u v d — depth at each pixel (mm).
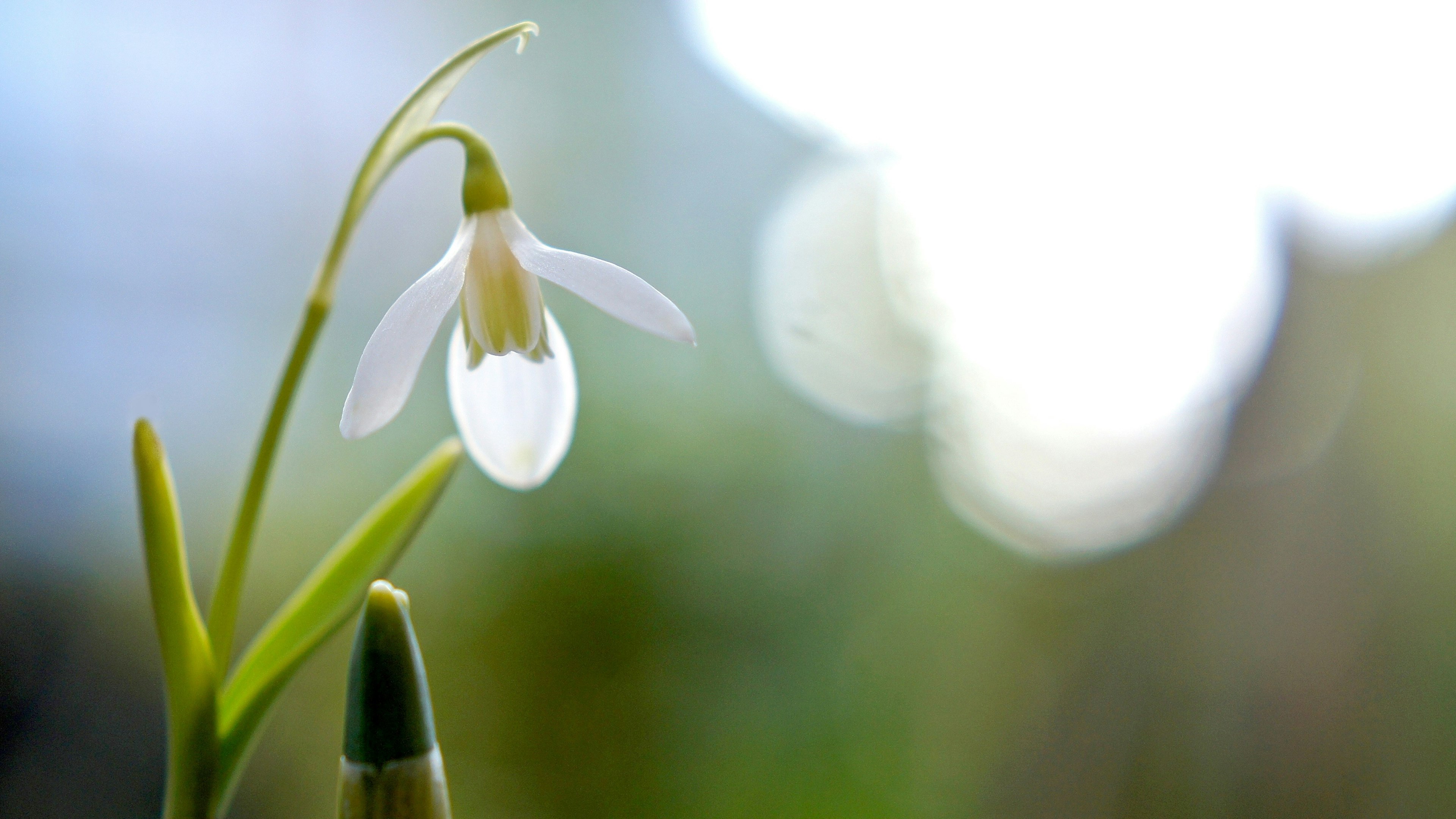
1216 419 1062
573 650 698
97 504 718
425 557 677
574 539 704
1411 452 947
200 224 802
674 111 1149
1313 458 968
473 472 699
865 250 1303
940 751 1062
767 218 1219
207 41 803
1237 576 990
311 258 869
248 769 646
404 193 905
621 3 1092
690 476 779
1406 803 873
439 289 333
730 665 777
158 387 766
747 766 758
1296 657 928
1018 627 1301
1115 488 1437
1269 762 924
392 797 321
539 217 984
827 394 1154
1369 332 962
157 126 775
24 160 689
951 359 1393
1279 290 987
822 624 936
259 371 825
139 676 696
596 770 692
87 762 656
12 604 648
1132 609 1126
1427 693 883
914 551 1253
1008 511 1486
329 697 676
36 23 696
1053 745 1119
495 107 964
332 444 804
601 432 751
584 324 793
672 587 740
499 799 667
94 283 733
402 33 930
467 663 672
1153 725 1031
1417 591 913
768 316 1129
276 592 702
